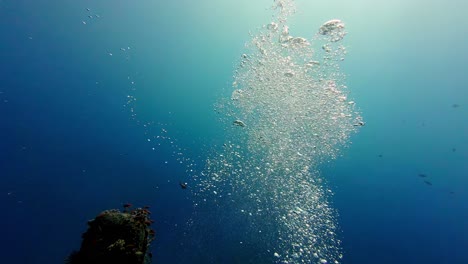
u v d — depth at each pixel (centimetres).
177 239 369
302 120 405
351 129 404
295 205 377
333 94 405
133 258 174
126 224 187
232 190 393
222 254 359
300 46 401
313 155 399
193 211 388
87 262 170
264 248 357
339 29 385
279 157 400
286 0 400
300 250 354
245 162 404
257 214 377
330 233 365
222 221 379
